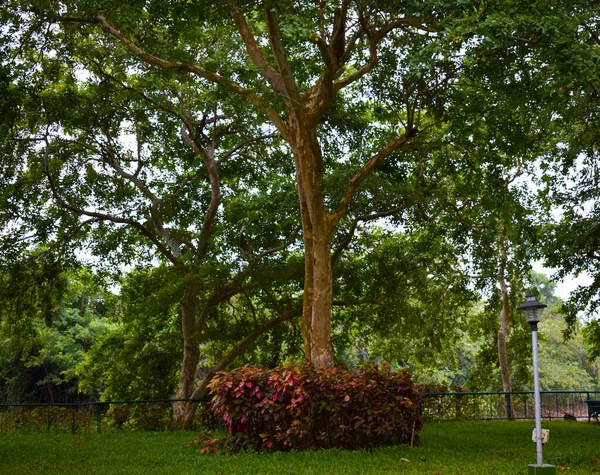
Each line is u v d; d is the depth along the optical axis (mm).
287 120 20688
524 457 11203
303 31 11070
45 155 19328
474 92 14938
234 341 22766
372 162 15117
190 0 13883
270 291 22234
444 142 16984
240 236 20391
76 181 21484
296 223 21328
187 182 23484
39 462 11219
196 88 20719
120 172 22078
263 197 20625
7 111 16094
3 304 20531
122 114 20734
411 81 14719
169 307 21125
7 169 18969
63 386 45188
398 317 23156
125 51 19594
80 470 10195
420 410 12773
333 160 20859
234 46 18906
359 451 11586
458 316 28078
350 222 21125
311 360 14117
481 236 20266
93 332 41375
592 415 21719
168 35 16641
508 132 15227
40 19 15422
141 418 18156
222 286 21203
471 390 30156
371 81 15820
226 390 12055
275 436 11906
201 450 12109
